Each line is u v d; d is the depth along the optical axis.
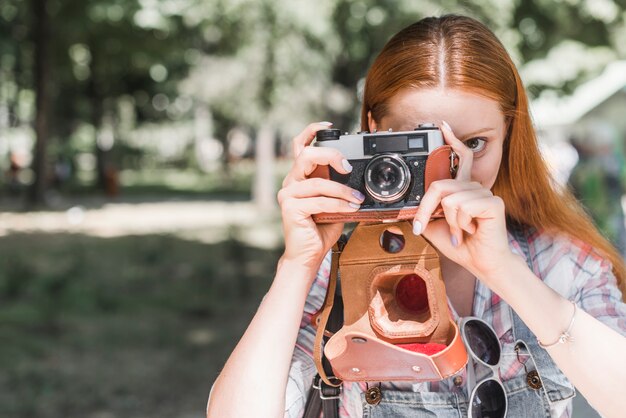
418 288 1.62
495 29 13.05
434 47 1.59
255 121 18.53
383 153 1.55
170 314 8.73
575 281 1.71
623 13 14.80
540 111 16.80
